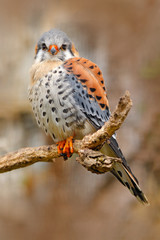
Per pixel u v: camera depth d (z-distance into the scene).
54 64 7.24
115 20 17.59
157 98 14.68
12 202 15.27
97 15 17.67
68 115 6.67
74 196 14.66
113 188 14.68
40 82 6.79
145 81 15.15
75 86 6.80
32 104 7.01
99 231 13.52
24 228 14.38
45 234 13.88
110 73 16.39
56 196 14.73
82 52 17.23
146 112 14.37
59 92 6.66
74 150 6.49
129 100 5.26
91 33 17.47
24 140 15.84
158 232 12.98
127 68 16.30
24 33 17.50
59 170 14.99
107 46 17.28
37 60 7.59
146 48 16.62
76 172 14.84
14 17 17.73
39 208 14.70
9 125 15.83
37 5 17.78
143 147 13.76
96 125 6.92
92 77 7.12
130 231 13.27
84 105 6.81
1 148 15.69
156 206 13.52
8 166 6.47
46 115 6.77
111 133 5.69
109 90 15.58
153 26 17.03
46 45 7.55
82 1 17.77
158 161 13.35
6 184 15.62
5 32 17.44
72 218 14.03
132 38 17.16
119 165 6.67
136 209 13.80
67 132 6.74
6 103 16.02
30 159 6.50
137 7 17.64
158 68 15.47
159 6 17.31
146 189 13.70
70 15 17.64
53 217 14.31
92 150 5.67
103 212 13.97
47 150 6.50
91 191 14.73
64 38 7.72
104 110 7.12
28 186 15.38
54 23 17.50
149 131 13.77
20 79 16.52
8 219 14.65
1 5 17.72
